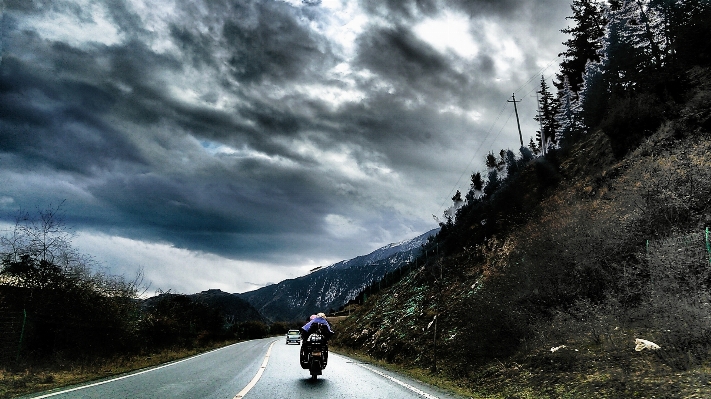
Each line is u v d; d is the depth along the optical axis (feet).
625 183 62.69
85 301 55.26
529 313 46.73
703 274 33.14
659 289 34.37
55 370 44.70
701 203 45.57
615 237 48.70
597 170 85.76
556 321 42.09
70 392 26.45
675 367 24.41
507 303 50.14
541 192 101.24
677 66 92.84
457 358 52.24
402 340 79.46
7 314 45.47
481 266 84.28
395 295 126.41
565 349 35.83
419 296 100.99
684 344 26.45
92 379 34.35
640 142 78.48
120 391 26.86
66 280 53.93
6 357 43.65
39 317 49.67
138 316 72.90
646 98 88.38
